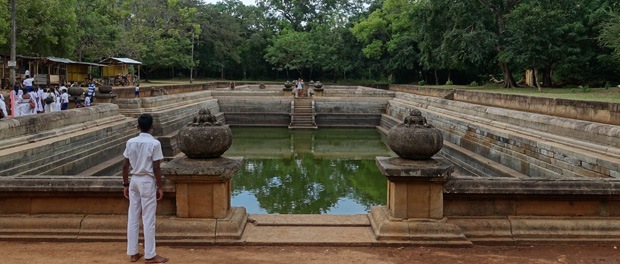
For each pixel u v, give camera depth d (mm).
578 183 6008
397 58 54375
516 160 14102
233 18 64688
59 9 27875
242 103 33812
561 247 5828
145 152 5211
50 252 5516
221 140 5914
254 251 5645
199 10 61219
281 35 65125
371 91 38188
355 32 56750
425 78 57250
